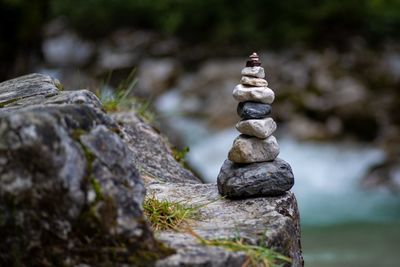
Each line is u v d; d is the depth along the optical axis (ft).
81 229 8.78
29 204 8.64
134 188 9.30
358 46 56.24
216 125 49.08
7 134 8.63
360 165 42.60
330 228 31.55
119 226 8.95
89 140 9.04
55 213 8.68
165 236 10.30
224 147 46.19
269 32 57.67
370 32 57.93
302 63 53.83
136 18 62.39
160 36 60.95
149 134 18.28
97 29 61.21
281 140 46.50
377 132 46.52
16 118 8.64
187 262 9.15
